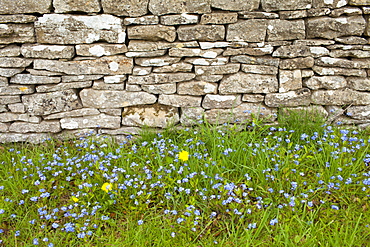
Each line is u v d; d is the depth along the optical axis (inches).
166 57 131.3
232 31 127.6
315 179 114.7
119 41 127.6
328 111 141.6
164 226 101.5
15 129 139.7
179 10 124.0
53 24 124.5
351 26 127.7
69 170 121.4
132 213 106.2
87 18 124.2
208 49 130.0
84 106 138.2
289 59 132.3
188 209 102.3
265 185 112.7
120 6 122.8
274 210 104.6
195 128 136.8
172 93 136.9
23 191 107.0
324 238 96.7
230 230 101.7
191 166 117.8
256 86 135.8
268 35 128.6
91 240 97.8
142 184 113.8
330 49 131.6
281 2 124.3
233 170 117.5
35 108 136.2
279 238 94.3
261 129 134.7
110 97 136.3
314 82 136.4
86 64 130.0
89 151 131.2
